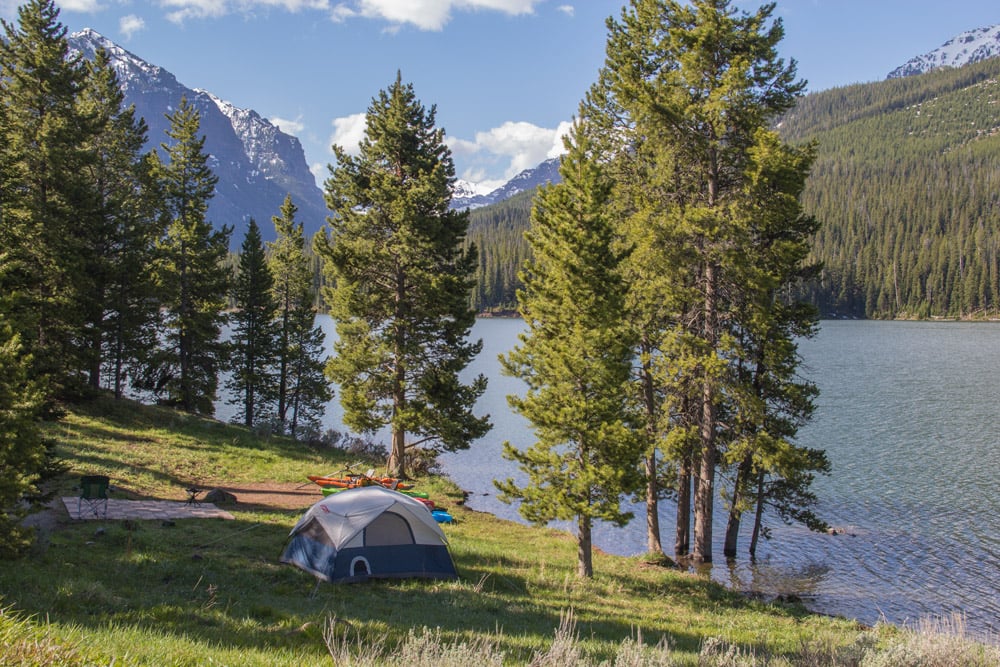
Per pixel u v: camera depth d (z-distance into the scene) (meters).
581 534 20.28
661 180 23.08
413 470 35.62
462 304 31.44
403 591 15.24
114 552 15.16
